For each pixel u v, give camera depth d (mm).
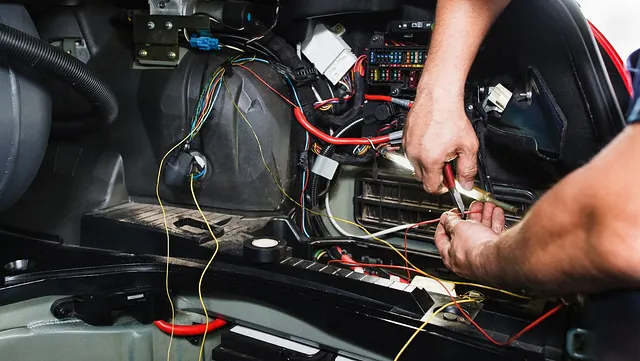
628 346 675
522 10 1181
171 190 1577
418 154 1049
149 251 1412
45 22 1629
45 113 1251
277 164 1505
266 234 1469
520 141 1293
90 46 1633
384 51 1412
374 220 1518
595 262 587
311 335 1184
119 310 1307
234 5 1457
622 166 538
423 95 1056
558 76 1202
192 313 1354
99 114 1443
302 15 1445
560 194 611
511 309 1097
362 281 1162
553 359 942
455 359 1021
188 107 1519
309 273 1208
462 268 918
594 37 1232
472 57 1058
